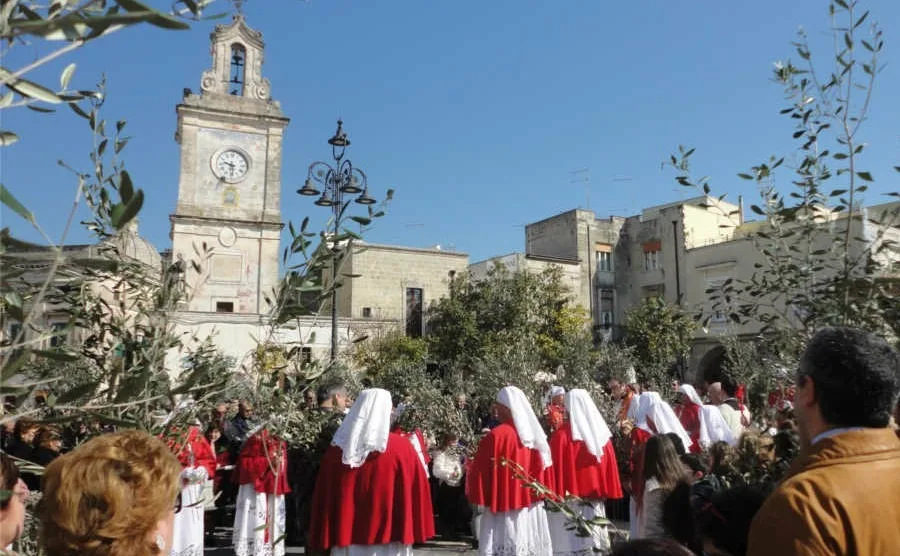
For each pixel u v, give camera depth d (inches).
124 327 136.3
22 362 59.3
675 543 73.7
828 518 73.2
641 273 1690.5
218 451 427.2
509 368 590.9
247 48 1341.0
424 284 1549.0
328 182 601.9
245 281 1227.9
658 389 673.6
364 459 231.1
